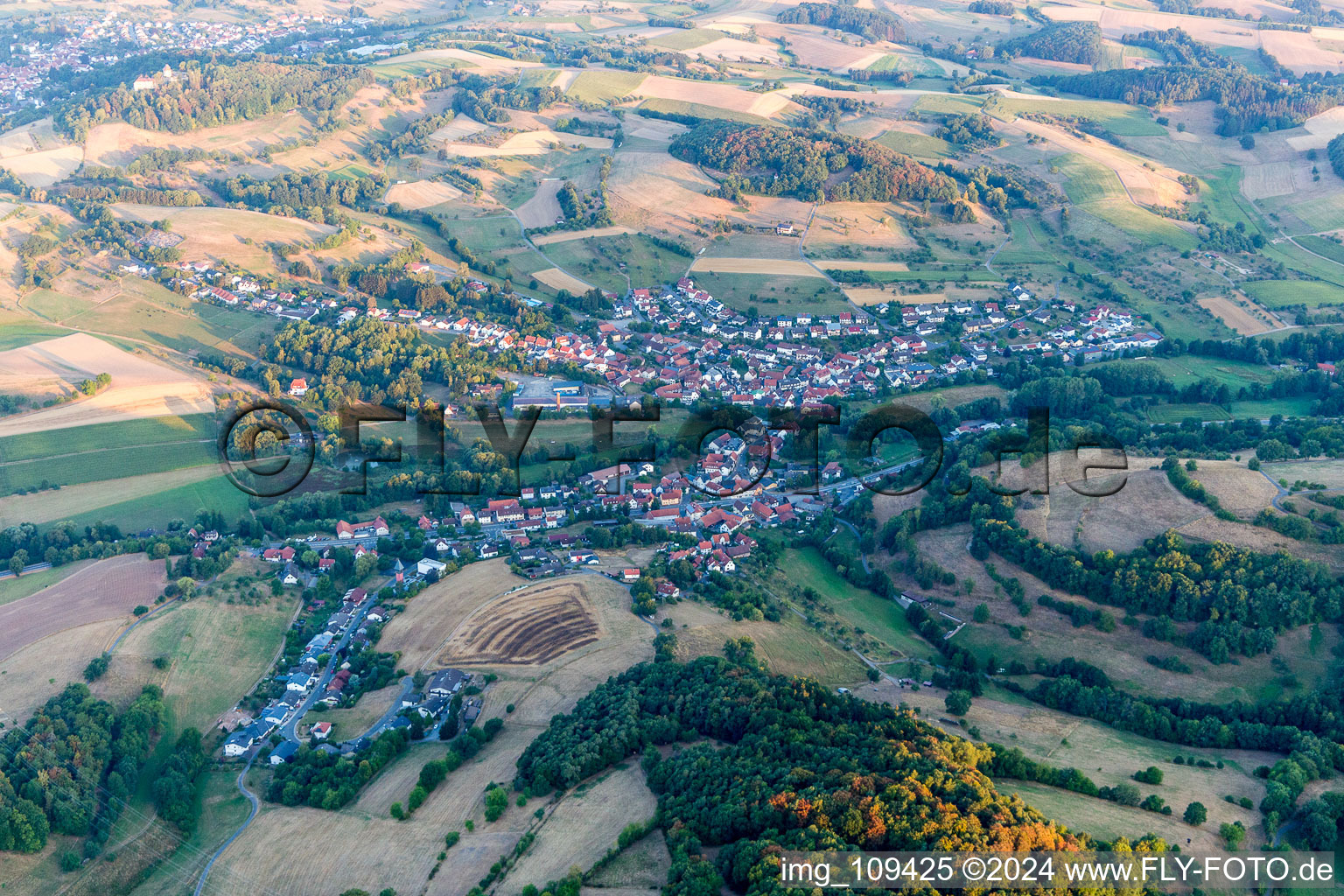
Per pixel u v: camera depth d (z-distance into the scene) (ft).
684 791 524.52
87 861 553.64
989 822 475.31
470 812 550.36
